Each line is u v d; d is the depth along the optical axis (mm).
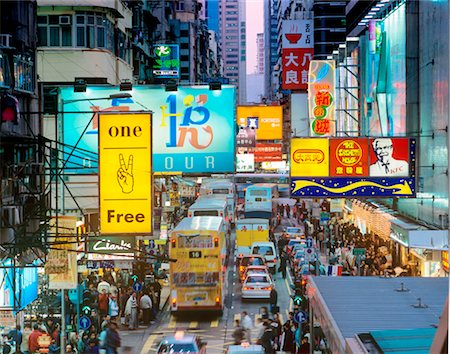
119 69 44062
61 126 26469
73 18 38594
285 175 81250
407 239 29984
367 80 49031
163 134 25719
